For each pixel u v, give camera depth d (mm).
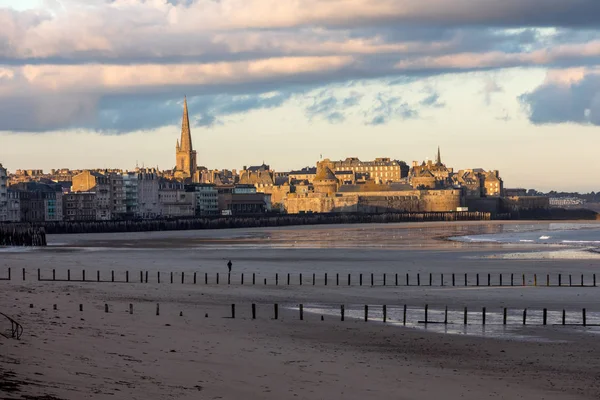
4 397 44312
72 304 89125
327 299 105312
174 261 175500
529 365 64188
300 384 54844
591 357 67438
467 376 59875
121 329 72188
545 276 139125
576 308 97562
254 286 121688
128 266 161250
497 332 78812
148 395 48719
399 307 97438
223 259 181625
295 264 166625
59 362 55188
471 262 171125
